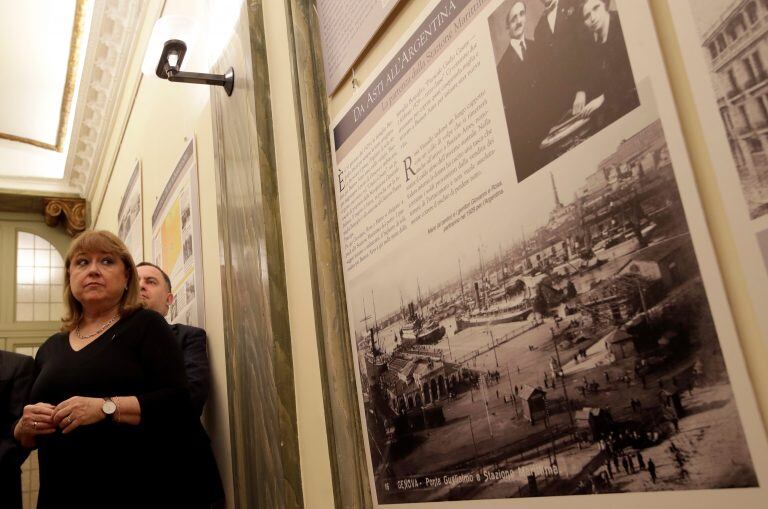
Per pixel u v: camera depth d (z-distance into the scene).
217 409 2.88
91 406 2.00
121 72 5.95
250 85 2.41
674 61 0.92
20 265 8.10
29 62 6.75
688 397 0.88
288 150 2.20
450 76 1.40
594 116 1.04
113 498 2.03
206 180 3.16
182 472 2.44
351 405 1.70
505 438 1.19
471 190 1.31
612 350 0.99
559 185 1.10
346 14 1.86
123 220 5.66
